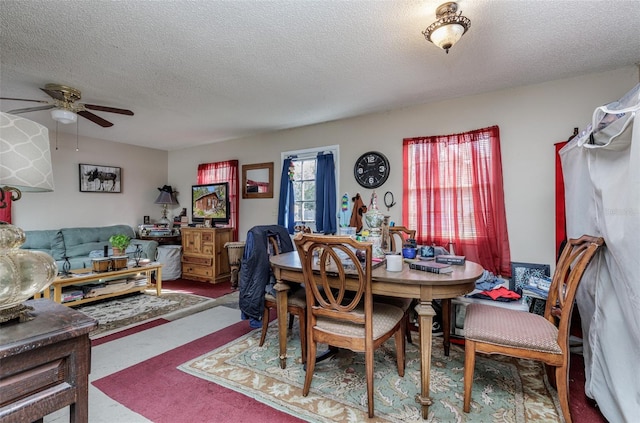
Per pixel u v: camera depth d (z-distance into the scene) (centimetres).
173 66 238
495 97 290
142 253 439
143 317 295
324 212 381
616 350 136
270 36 197
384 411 155
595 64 236
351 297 210
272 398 165
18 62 229
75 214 457
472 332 153
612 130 133
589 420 147
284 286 197
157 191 559
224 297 365
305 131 411
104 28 187
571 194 205
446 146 311
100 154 485
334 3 165
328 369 196
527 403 161
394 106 333
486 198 290
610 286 143
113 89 283
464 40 201
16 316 93
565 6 167
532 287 229
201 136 468
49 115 362
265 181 450
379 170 349
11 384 79
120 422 146
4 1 161
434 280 149
